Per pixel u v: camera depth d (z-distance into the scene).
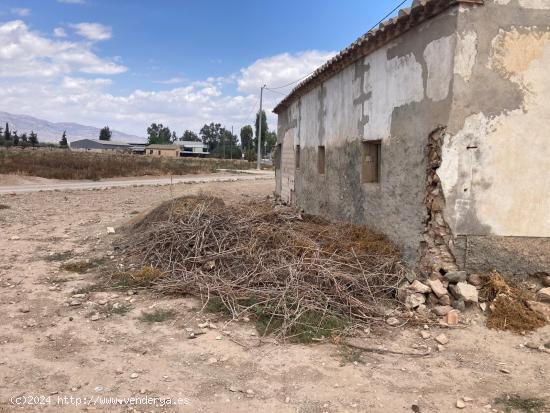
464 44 6.10
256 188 26.66
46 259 9.18
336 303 6.17
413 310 6.19
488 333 5.66
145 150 106.75
